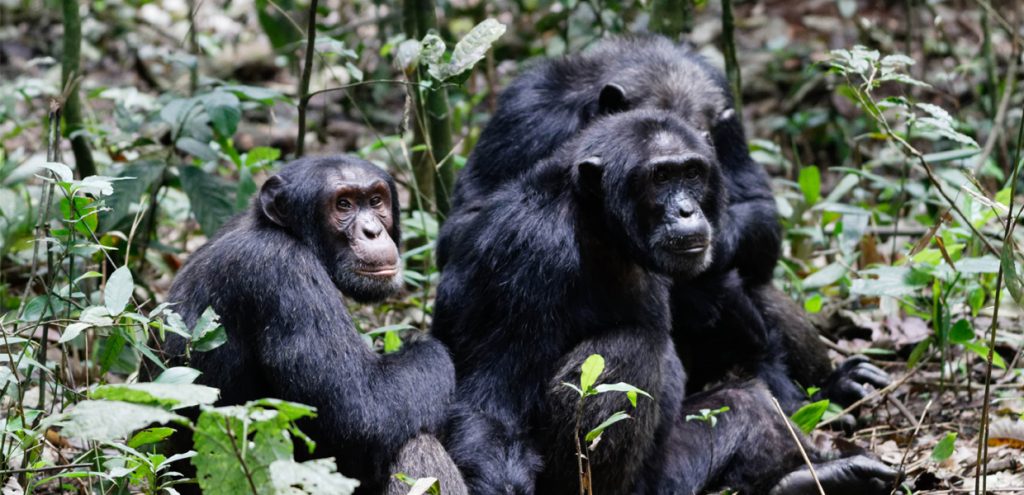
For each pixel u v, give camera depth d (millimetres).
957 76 23750
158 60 23969
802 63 25438
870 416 13180
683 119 12383
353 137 22234
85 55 24609
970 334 12805
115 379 13516
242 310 10078
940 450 10297
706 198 11117
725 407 10039
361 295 10445
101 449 10352
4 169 15211
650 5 17812
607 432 10320
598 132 11117
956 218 15031
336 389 9844
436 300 11227
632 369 10516
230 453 7344
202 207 14266
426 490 9062
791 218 16562
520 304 10602
